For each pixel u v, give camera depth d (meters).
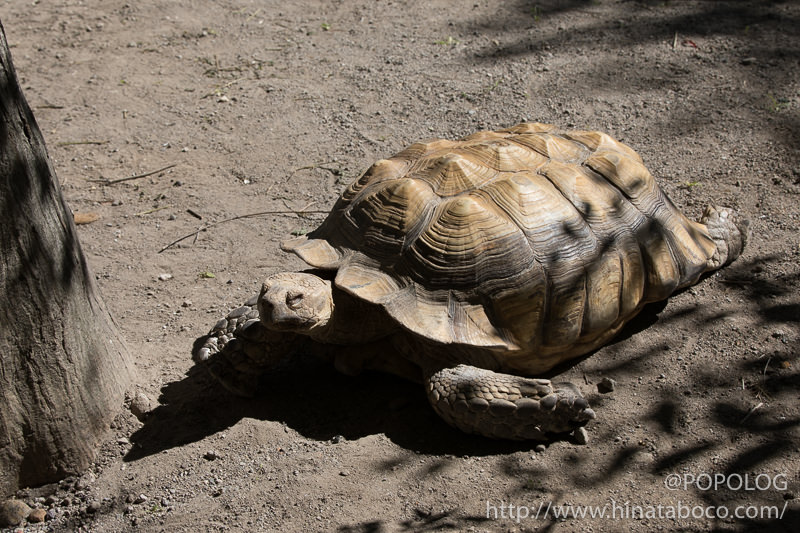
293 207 5.14
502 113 6.00
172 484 3.16
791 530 2.77
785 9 7.27
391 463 3.20
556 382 3.56
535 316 3.30
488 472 3.13
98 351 3.31
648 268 3.64
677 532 2.81
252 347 3.45
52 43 7.35
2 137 2.78
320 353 3.79
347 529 2.89
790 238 4.41
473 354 3.34
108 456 3.33
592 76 6.40
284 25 7.67
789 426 3.22
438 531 2.85
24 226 2.89
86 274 3.29
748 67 6.30
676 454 3.15
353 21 7.69
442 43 7.14
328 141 5.84
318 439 3.36
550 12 7.59
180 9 7.98
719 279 4.17
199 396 3.63
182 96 6.52
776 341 3.69
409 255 3.33
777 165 5.09
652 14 7.39
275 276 3.32
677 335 3.81
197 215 5.12
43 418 3.11
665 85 6.17
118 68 6.93
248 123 6.12
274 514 2.98
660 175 5.12
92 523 3.04
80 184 5.48
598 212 3.57
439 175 3.56
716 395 3.43
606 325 3.47
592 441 3.25
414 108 6.18
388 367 3.61
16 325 2.96
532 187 3.50
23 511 3.11
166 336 4.06
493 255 3.29
